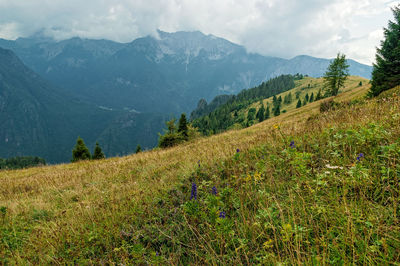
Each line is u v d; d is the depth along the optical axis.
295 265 1.72
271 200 2.65
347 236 1.77
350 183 2.36
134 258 2.46
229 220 2.45
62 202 5.74
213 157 5.61
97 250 2.85
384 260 1.52
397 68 27.08
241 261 2.08
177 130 28.52
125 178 7.14
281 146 4.54
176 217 3.10
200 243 2.38
